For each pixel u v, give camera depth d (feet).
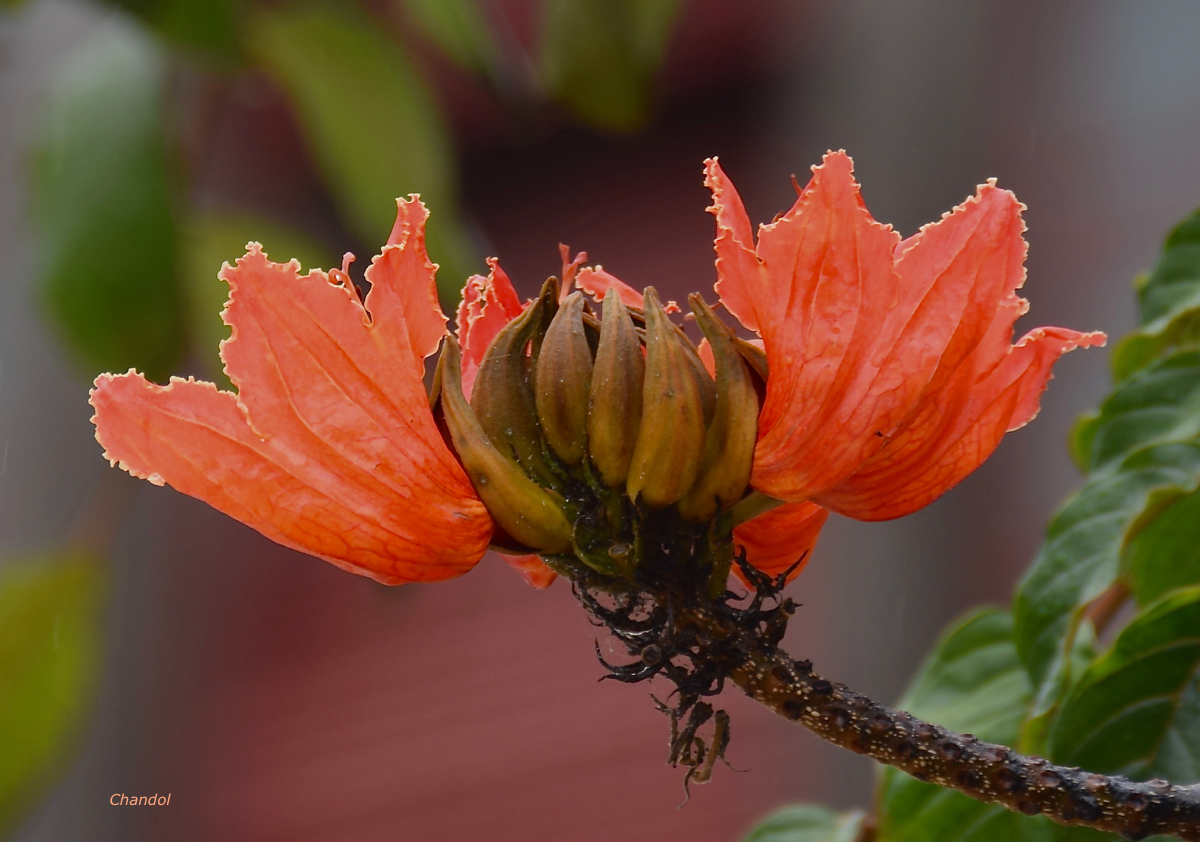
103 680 10.02
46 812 9.82
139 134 6.62
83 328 6.57
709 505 4.86
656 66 6.80
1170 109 11.25
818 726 4.82
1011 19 11.00
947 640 5.54
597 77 6.71
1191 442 5.30
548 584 5.05
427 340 4.86
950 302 4.83
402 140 6.75
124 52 6.68
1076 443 5.70
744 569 4.88
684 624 4.85
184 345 6.72
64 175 6.54
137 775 10.14
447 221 6.63
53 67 9.03
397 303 4.84
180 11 6.35
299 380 4.81
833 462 4.86
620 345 4.86
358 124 6.80
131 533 10.21
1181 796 4.78
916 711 5.50
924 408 4.90
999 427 4.93
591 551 4.87
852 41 11.05
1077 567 5.28
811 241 4.84
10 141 9.06
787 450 4.87
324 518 4.83
